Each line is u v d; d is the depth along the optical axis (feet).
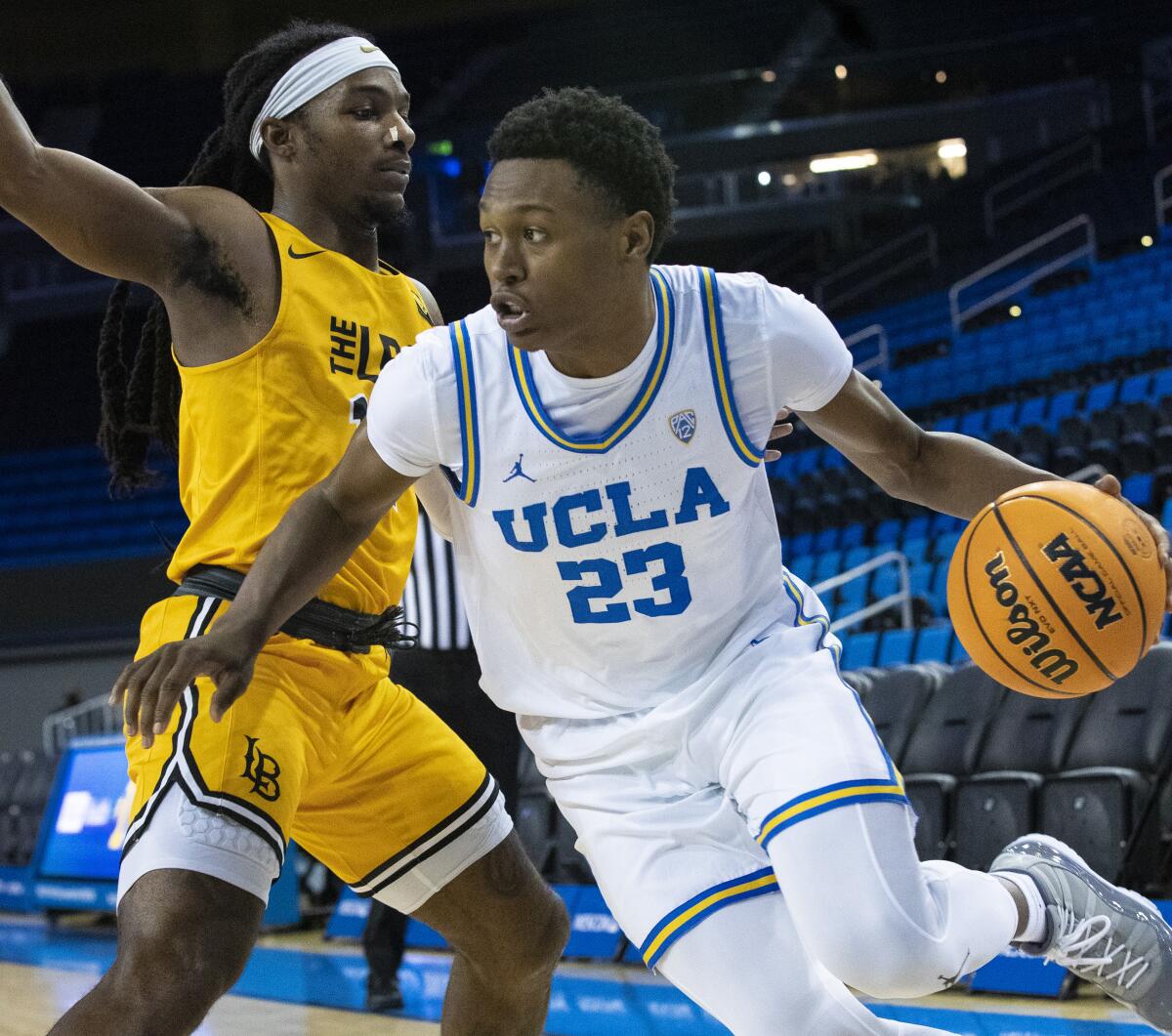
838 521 34.27
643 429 5.81
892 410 6.51
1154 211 50.42
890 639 23.27
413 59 64.85
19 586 44.14
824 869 5.61
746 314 5.93
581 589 6.11
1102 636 6.02
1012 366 41.24
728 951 5.82
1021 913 6.53
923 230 58.54
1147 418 30.22
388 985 14.10
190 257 6.70
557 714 6.43
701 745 6.11
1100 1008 11.62
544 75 64.49
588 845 6.34
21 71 58.49
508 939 7.28
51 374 56.54
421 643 13.44
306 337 6.84
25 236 55.72
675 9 64.44
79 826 22.84
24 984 16.58
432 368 5.94
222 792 6.09
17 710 43.93
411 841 7.07
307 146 7.16
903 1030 6.00
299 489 6.71
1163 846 13.23
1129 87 59.31
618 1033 12.17
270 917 20.88
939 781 14.19
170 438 7.49
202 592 6.61
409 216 7.55
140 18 58.03
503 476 5.96
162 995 5.78
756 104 61.21
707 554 6.06
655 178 5.62
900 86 61.31
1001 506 6.24
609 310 5.61
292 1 58.49
